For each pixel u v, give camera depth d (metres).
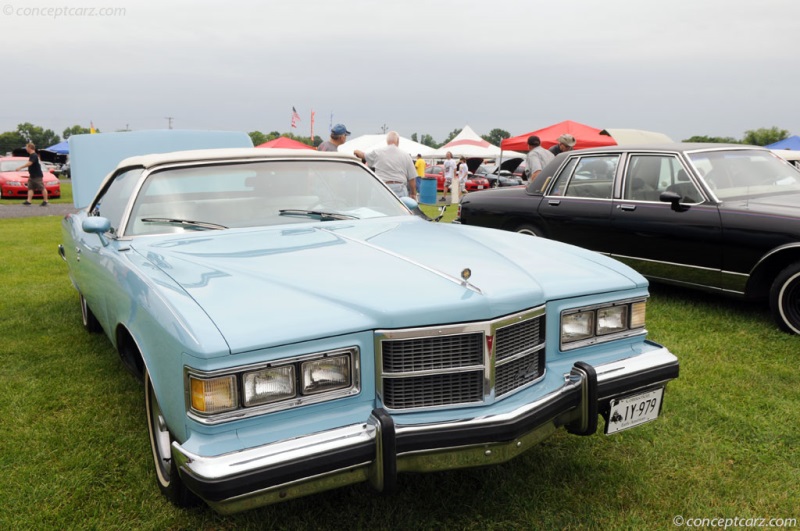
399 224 3.25
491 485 2.56
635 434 3.01
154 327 2.05
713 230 4.82
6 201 19.64
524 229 6.60
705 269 4.95
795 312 4.45
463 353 2.04
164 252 2.63
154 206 3.03
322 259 2.43
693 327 4.70
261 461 1.73
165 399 1.99
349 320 1.94
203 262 2.43
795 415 3.18
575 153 6.22
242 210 3.15
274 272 2.26
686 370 3.81
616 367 2.40
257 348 1.79
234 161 3.29
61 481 2.61
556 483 2.58
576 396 2.26
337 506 2.42
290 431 1.84
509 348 2.15
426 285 2.14
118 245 2.89
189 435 1.84
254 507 1.76
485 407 2.06
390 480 1.88
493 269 2.36
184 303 1.98
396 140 7.73
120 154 5.20
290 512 2.38
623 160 5.71
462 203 7.30
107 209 3.52
